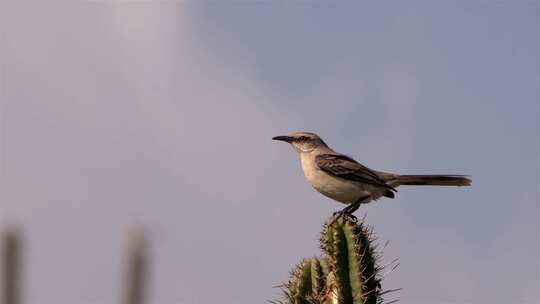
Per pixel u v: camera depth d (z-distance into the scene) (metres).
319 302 10.03
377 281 9.92
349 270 9.84
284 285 10.39
